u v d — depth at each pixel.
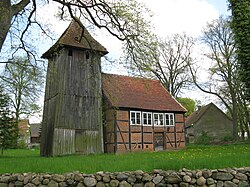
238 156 12.51
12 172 10.13
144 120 30.73
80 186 9.01
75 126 26.53
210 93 40.94
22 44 13.55
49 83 28.81
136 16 13.78
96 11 14.08
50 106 27.72
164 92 35.69
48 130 27.02
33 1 13.18
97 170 9.95
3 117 26.88
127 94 31.48
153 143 30.77
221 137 55.84
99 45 27.19
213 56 40.00
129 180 8.99
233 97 39.50
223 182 8.78
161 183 8.81
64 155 25.17
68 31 27.97
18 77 13.66
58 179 9.16
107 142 29.33
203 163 10.16
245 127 46.44
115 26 13.92
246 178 8.87
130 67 14.00
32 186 9.26
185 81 41.19
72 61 27.39
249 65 21.17
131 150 28.95
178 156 16.59
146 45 13.77
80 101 27.22
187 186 8.69
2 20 10.70
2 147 27.23
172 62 41.41
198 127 57.97
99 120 27.98
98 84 28.61
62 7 14.83
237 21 21.53
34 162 13.95
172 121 32.94
